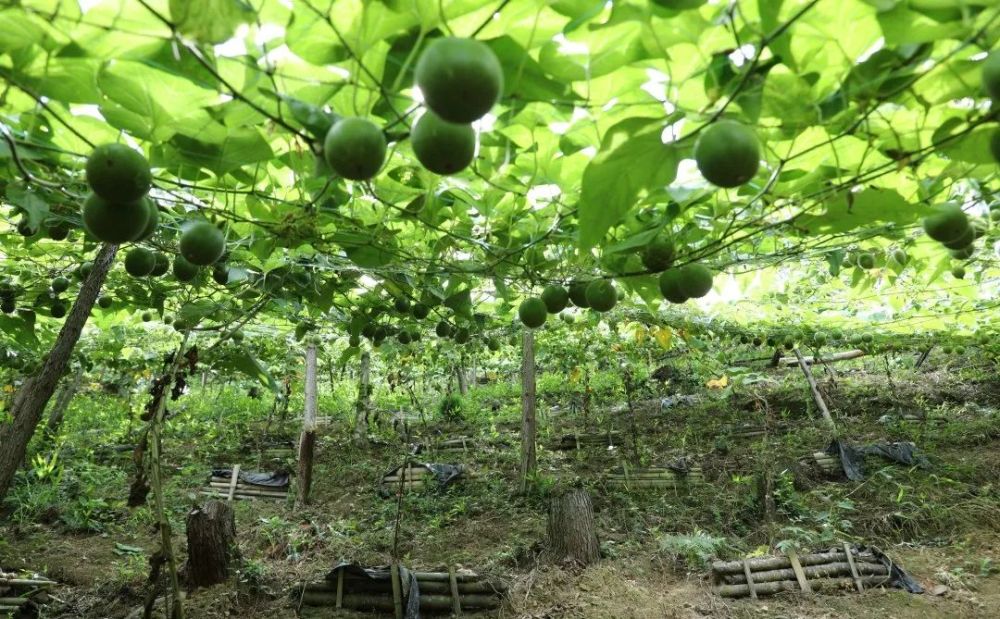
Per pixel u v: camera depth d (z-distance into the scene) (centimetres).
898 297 789
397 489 953
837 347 1324
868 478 924
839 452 984
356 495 965
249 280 445
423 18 169
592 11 168
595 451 1179
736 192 286
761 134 227
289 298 470
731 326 977
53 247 480
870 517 797
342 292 488
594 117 214
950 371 1602
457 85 144
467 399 1633
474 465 1094
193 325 423
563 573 626
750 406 1388
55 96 200
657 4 167
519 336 1116
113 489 960
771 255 425
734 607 573
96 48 179
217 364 442
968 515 780
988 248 533
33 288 499
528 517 822
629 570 646
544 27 177
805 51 188
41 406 360
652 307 347
